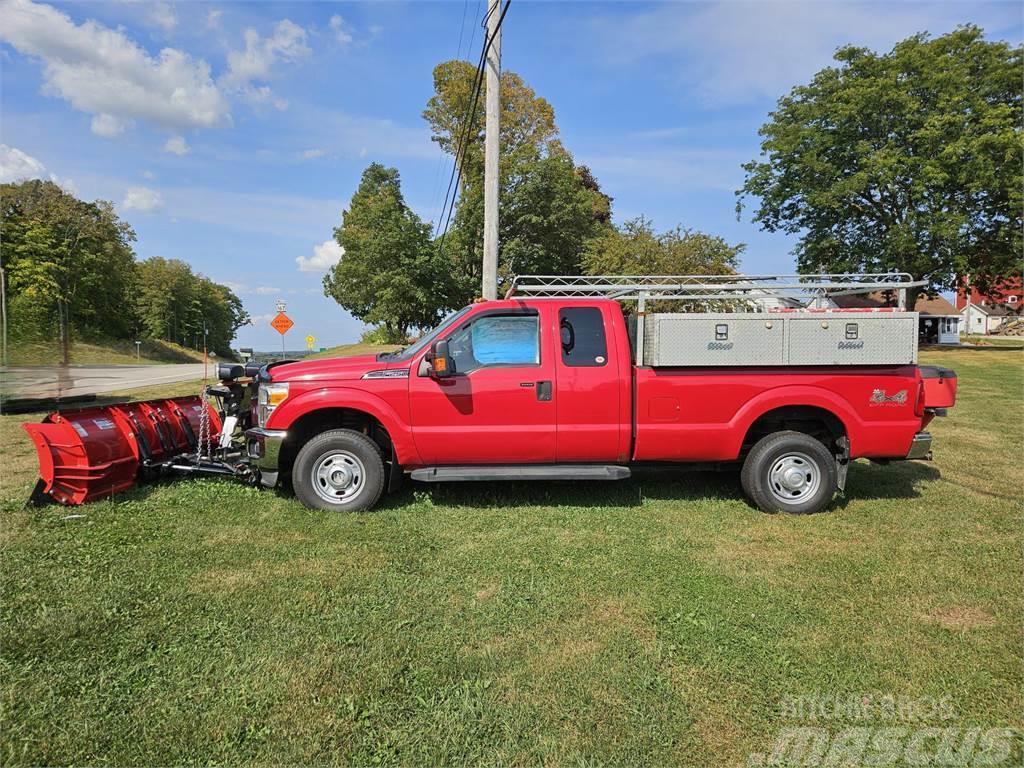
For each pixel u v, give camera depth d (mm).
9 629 3330
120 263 60062
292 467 5910
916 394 5488
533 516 5332
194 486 5965
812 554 4535
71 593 3766
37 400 12305
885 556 4500
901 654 3205
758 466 5473
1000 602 3781
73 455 5367
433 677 2967
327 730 2588
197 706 2732
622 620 3541
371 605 3691
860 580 4090
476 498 5832
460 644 3268
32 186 52969
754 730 2627
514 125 37125
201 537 4738
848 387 5480
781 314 5363
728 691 2889
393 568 4219
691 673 3023
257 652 3164
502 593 3865
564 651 3211
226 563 4254
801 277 5883
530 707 2748
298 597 3766
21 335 14367
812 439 5492
